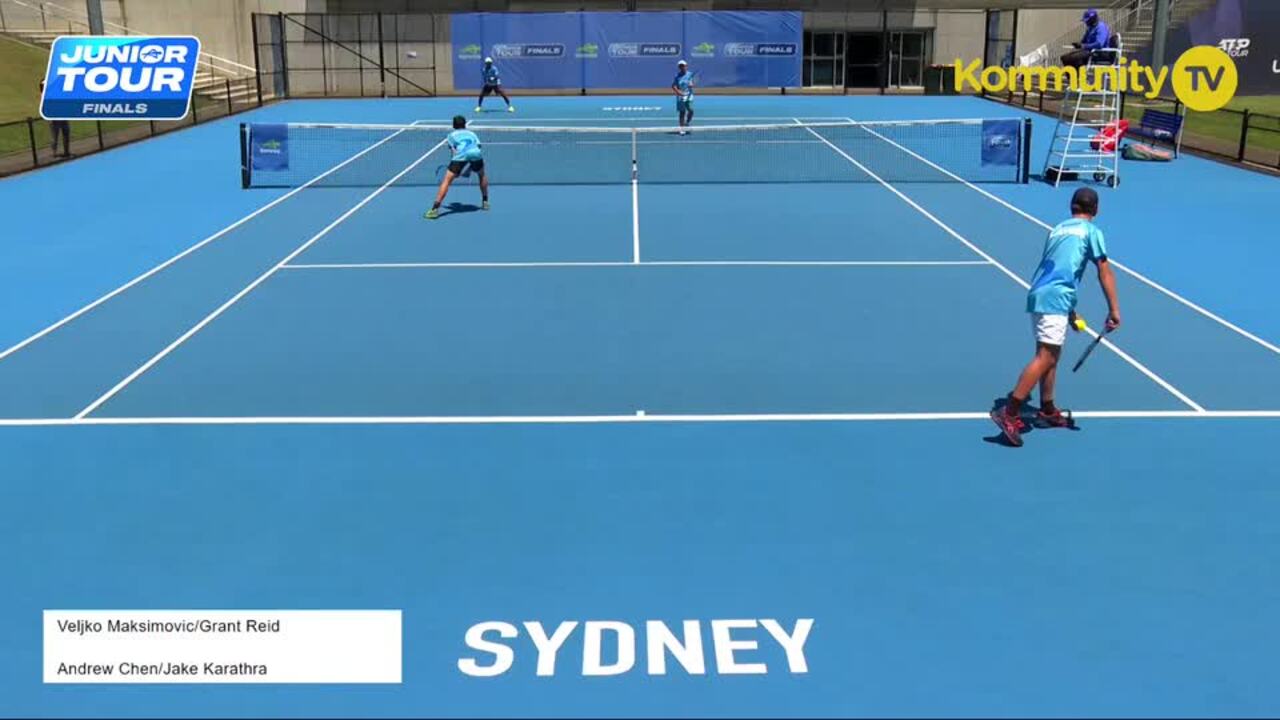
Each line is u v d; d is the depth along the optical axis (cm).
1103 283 803
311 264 1430
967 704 516
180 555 661
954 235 1597
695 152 2520
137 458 809
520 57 4056
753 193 1956
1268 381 972
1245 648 561
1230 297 1258
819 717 507
